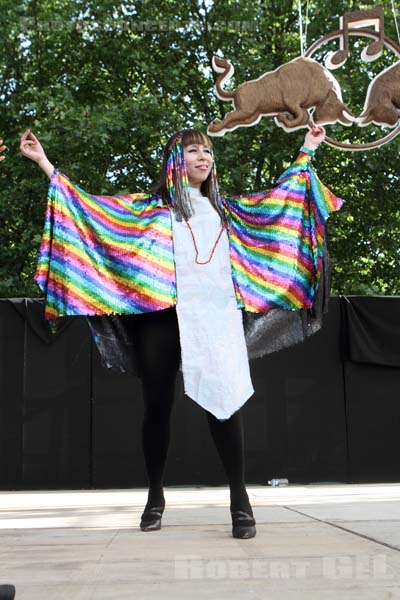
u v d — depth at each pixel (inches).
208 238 98.8
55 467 218.7
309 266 105.2
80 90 412.2
